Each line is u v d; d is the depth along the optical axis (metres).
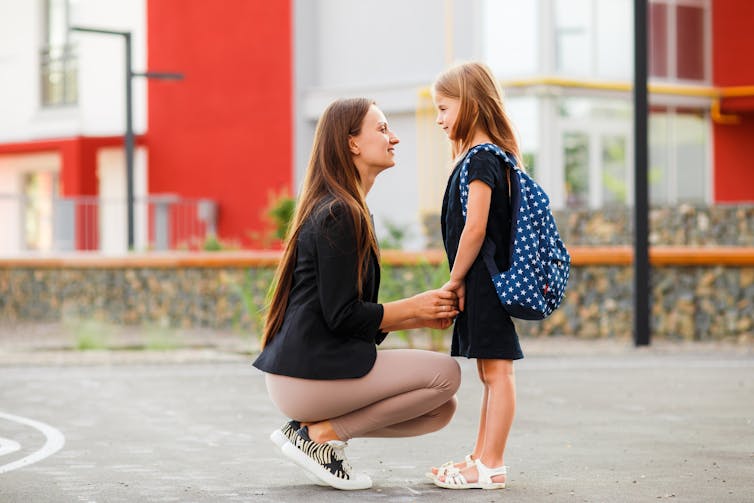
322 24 32.72
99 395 13.27
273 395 7.32
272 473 8.27
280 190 32.34
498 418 7.44
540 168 29.38
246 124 33.00
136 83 35.16
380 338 7.71
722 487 7.54
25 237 37.44
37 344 20.22
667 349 18.06
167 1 34.34
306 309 7.19
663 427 10.41
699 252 19.34
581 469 8.26
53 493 7.54
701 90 31.53
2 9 38.28
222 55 33.44
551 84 29.25
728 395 12.67
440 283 17.84
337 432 7.39
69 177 34.38
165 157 34.47
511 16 29.94
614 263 19.89
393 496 7.25
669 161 31.48
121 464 8.71
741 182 32.31
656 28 31.28
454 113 7.59
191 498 7.31
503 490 7.43
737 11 31.83
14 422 11.12
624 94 30.39
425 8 31.12
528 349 18.22
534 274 7.29
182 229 32.81
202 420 11.24
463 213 7.47
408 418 7.39
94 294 24.33
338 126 7.36
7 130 38.12
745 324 19.28
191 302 23.08
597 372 15.10
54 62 37.09
